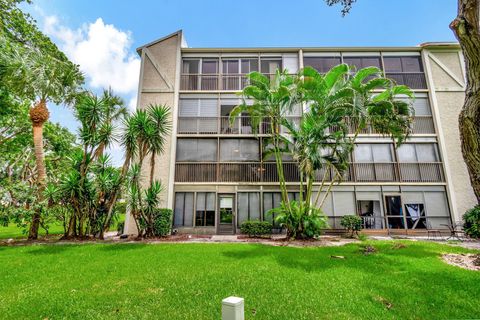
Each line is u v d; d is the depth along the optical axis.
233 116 11.56
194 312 3.86
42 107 11.89
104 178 11.15
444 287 4.93
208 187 14.23
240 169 14.41
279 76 11.46
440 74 15.08
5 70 10.98
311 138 10.73
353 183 14.02
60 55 14.49
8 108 14.30
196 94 15.33
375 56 15.63
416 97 14.98
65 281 5.34
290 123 11.73
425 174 14.05
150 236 11.80
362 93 10.23
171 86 15.11
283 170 14.41
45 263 6.81
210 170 14.40
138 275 5.73
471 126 6.54
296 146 11.24
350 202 13.95
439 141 14.24
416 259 7.17
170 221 13.07
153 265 6.57
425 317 3.75
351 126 14.55
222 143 14.80
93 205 11.35
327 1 8.66
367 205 13.92
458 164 13.98
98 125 11.48
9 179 12.16
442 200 13.76
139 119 11.23
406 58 15.61
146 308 4.01
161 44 15.72
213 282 5.24
